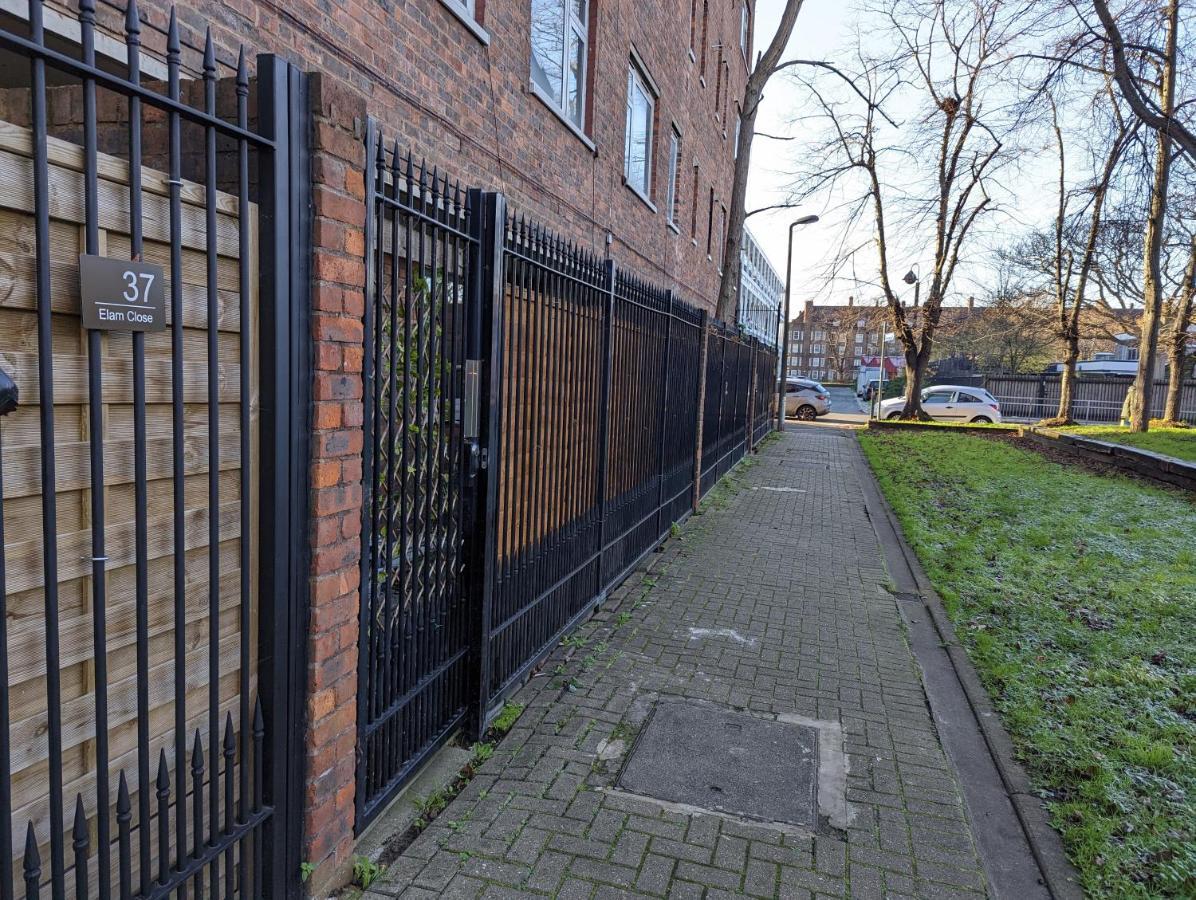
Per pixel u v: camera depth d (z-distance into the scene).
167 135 2.21
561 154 7.48
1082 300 23.44
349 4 4.19
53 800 1.54
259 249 2.01
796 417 31.44
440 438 3.11
